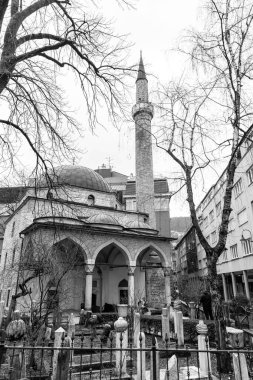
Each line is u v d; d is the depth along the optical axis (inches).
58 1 291.1
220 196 1327.5
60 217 401.7
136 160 1309.1
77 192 1120.8
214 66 356.2
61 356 235.0
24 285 531.2
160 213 1627.7
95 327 583.8
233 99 347.9
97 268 1072.2
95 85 322.7
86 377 291.3
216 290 319.9
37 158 317.7
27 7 270.2
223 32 351.3
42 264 500.1
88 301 789.9
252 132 360.5
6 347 187.3
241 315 603.8
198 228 355.9
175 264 3201.3
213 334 437.4
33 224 742.5
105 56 313.9
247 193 998.4
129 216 1189.7
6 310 762.2
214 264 329.4
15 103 301.3
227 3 344.8
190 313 682.8
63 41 294.4
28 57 279.7
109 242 885.2
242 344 269.6
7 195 645.9
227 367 285.6
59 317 486.6
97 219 956.0
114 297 1048.2
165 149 394.6
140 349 202.2
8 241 1126.4
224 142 363.3
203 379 267.7
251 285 1195.3
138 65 328.5
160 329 533.6
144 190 1248.8
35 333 343.6
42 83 309.3
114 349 201.0
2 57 244.7
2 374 260.4
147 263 1147.3
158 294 1121.4
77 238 811.4
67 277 813.9
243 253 1077.1
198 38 359.9
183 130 386.0
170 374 259.9
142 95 1327.5
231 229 1210.6
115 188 2011.6
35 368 310.3
